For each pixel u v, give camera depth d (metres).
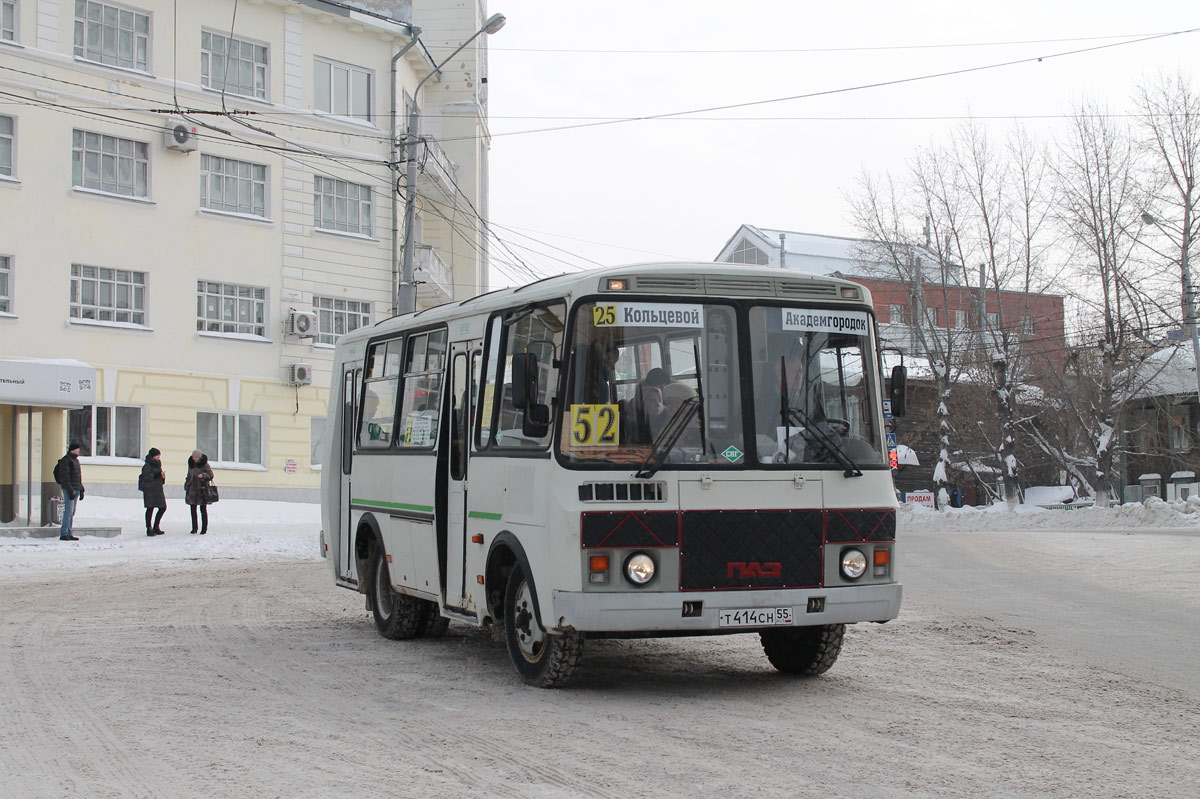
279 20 38.62
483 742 7.28
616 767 6.63
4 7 32.97
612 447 8.52
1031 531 33.00
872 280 51.94
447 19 49.72
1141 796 6.07
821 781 6.32
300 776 6.44
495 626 9.96
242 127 37.59
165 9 35.88
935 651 11.27
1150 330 44.47
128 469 34.56
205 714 8.15
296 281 38.81
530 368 8.61
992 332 47.66
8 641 11.62
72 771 6.57
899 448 57.72
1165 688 9.28
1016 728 7.74
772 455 8.78
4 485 26.34
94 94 34.34
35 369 24.98
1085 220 45.03
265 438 37.97
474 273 49.88
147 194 35.62
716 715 8.16
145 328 35.22
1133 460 55.56
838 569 8.84
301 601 15.59
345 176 40.34
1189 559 21.14
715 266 8.96
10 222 32.69
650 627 8.37
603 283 8.67
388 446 12.19
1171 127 43.94
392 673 9.97
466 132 49.62
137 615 13.87
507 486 9.32
